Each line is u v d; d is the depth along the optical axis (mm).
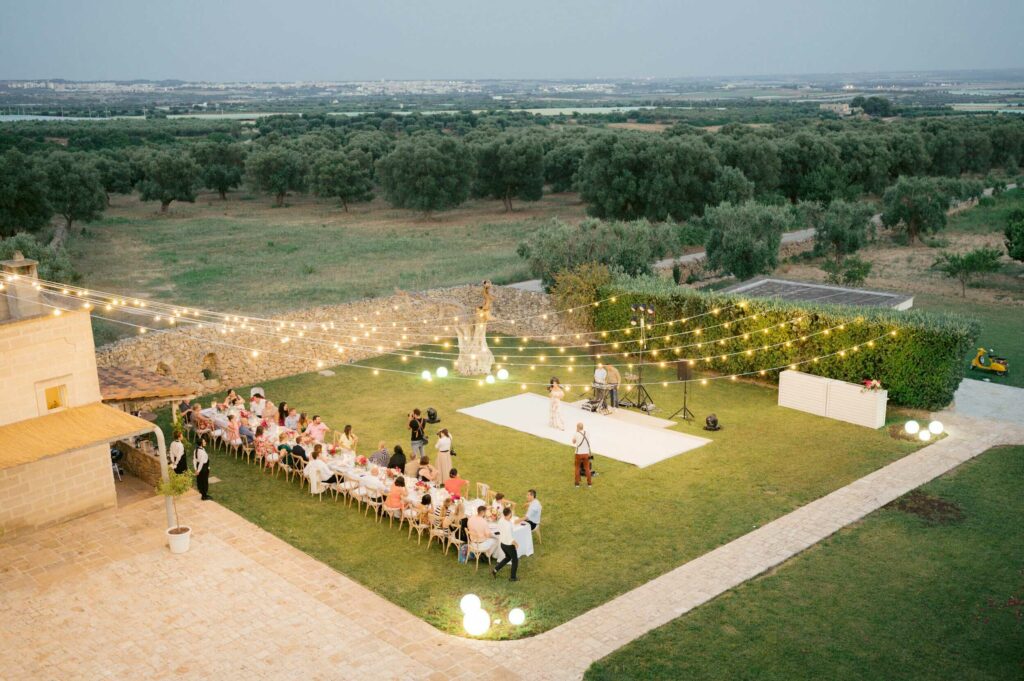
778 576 14969
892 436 22219
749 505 18047
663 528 17000
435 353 31281
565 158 95188
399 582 14906
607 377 25094
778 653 12602
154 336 25578
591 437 22547
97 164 89375
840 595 14289
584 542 16422
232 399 22688
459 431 22984
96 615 13719
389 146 104312
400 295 32375
